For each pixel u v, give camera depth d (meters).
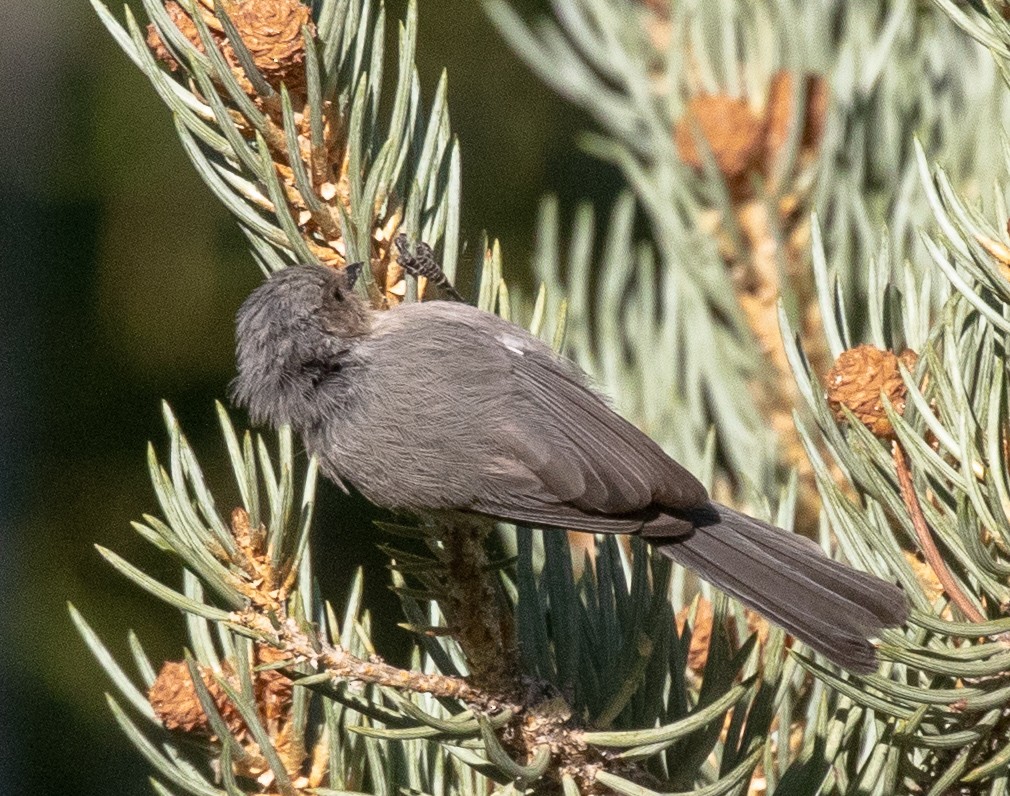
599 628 2.63
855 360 2.62
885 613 2.61
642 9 2.72
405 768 2.63
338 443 2.65
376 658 2.61
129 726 2.62
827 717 2.62
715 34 2.70
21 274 3.84
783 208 2.69
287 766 2.62
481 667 2.62
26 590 3.71
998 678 2.61
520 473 2.64
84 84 3.93
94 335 3.86
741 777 2.61
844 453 2.62
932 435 2.62
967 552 2.61
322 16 2.64
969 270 2.61
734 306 2.69
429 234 2.65
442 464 2.64
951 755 2.62
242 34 2.63
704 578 2.63
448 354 2.65
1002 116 2.68
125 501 3.78
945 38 2.69
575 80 2.73
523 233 3.39
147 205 3.90
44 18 3.91
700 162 2.70
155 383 3.82
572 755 2.62
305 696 2.62
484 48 3.48
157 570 3.77
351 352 2.65
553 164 3.43
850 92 2.69
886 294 2.63
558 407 2.65
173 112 2.63
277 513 2.61
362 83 2.63
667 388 2.70
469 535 2.64
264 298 2.65
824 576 2.62
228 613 2.61
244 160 2.63
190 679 2.62
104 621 3.71
